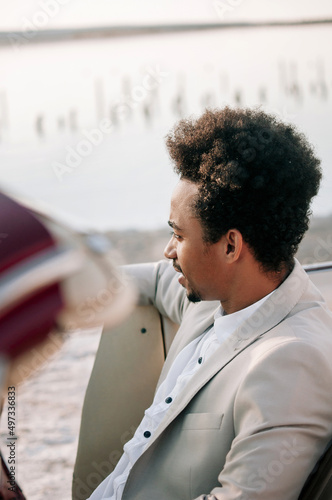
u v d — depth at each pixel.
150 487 1.00
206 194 0.98
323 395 0.90
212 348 1.10
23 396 2.48
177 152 1.03
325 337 0.96
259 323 0.99
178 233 1.03
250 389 0.90
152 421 1.11
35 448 2.02
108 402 1.42
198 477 0.95
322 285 1.52
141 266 1.46
